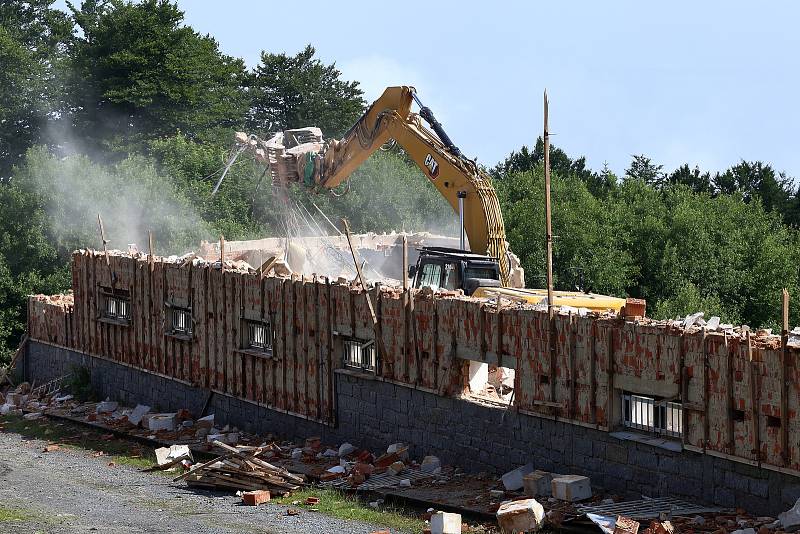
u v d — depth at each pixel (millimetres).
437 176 38375
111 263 45500
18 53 93312
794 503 22359
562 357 26984
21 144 92875
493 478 28750
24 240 62469
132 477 33031
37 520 26578
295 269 49250
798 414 22188
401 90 39219
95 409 44531
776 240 69938
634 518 23359
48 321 50594
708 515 23312
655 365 24875
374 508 27578
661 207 73750
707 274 66375
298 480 30312
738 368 23281
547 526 24266
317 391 34844
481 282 36438
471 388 30844
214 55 102000
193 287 40500
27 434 41438
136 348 44000
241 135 45531
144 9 94375
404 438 31766
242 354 38062
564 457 27094
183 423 39969
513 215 69312
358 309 33156
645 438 25281
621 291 65312
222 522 26484
